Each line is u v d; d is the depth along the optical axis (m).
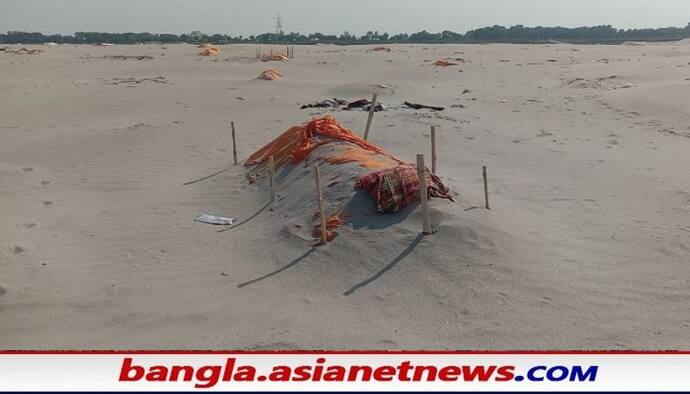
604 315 6.03
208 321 6.23
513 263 6.95
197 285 7.14
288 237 8.09
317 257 7.46
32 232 9.16
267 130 16.69
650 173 11.49
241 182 11.20
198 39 132.38
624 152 13.35
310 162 10.16
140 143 15.51
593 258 7.37
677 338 5.62
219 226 9.24
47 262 7.96
